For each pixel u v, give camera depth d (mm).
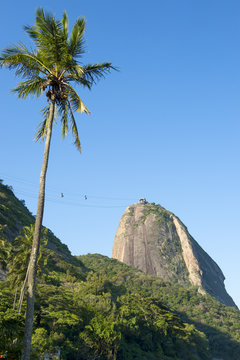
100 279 165000
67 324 80500
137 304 137625
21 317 25266
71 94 23031
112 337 90188
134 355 108750
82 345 81438
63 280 141875
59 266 159125
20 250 57719
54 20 21141
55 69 22453
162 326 129375
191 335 149625
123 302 142000
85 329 86562
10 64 21312
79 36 21656
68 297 94750
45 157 20828
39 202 19688
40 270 61344
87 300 111125
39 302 78688
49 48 20953
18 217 171500
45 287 94312
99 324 90000
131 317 124750
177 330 133000
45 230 62375
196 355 145500
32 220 190875
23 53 21250
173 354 130375
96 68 22406
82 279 164000
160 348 125250
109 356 88812
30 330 17266
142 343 121312
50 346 65875
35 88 22250
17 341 24000
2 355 22281
